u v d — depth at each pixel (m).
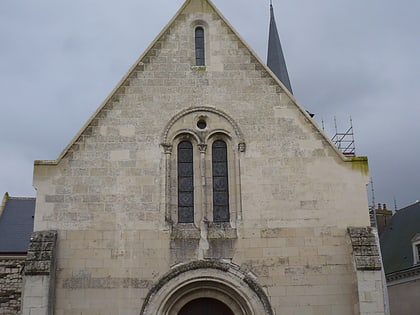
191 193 18.61
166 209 18.00
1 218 28.27
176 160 18.84
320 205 18.22
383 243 41.66
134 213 17.91
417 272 34.78
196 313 17.56
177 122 19.05
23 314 16.00
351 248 17.42
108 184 18.17
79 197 17.97
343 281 17.45
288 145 18.81
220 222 18.19
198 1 20.64
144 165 18.44
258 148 18.77
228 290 17.33
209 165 18.77
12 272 24.05
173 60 19.73
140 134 18.78
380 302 16.55
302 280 17.44
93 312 16.88
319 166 18.62
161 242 17.64
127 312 16.92
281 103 19.30
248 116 19.16
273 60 34.56
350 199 18.30
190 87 19.42
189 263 17.41
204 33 20.42
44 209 17.75
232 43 20.05
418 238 36.19
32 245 16.98
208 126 19.08
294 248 17.75
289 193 18.31
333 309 17.17
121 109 19.00
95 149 18.52
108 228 17.72
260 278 17.42
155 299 16.94
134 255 17.47
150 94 19.25
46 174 18.11
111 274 17.25
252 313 16.91
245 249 17.69
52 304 16.67
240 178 18.39
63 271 17.20
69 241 17.52
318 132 18.98
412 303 34.97
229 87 19.48
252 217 18.02
